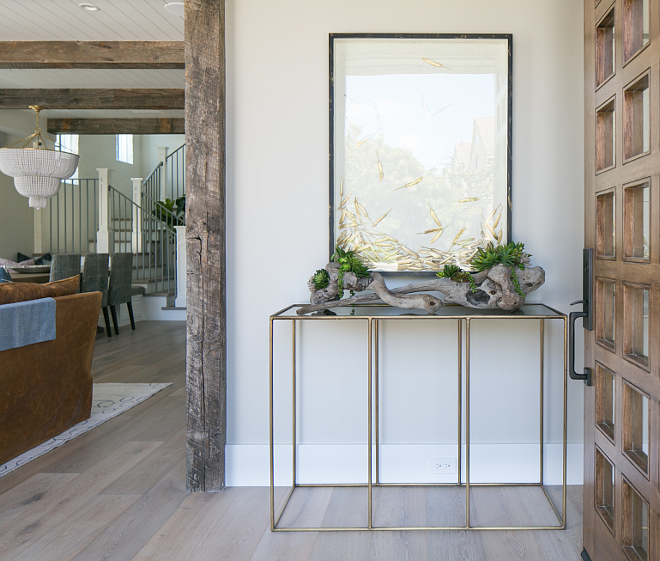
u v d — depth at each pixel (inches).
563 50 86.8
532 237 88.0
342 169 88.3
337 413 90.3
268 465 90.4
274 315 75.7
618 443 59.5
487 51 86.5
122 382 165.3
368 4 87.5
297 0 87.8
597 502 65.6
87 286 225.3
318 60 88.2
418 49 87.0
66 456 105.4
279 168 89.3
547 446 88.9
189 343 87.1
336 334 89.8
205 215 86.0
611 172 61.8
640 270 54.5
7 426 102.7
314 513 80.5
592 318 67.6
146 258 348.2
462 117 87.0
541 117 87.3
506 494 86.1
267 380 90.7
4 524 78.0
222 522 78.2
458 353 86.8
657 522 51.1
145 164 429.1
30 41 193.6
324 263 89.4
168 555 69.6
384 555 69.4
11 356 103.0
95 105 257.0
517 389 89.2
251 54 88.4
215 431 87.7
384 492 87.5
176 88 255.1
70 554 69.7
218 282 86.5
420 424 90.1
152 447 110.2
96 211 363.9
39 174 175.8
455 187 87.4
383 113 87.7
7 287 107.4
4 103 258.1
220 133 86.1
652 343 52.1
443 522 77.5
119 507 83.2
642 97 54.4
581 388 88.9
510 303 76.2
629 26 57.0
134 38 191.5
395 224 88.2
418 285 80.6
